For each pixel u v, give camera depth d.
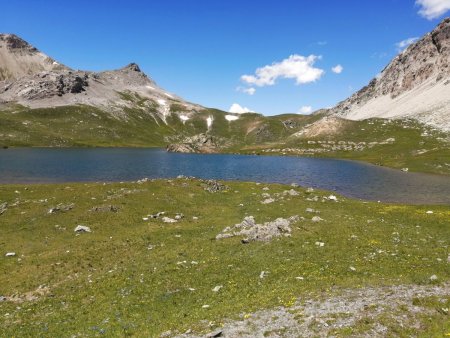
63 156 184.88
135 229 49.38
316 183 109.56
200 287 29.52
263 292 27.11
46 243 44.53
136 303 27.38
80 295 29.72
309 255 34.53
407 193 92.62
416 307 21.70
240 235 43.00
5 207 58.84
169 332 22.08
